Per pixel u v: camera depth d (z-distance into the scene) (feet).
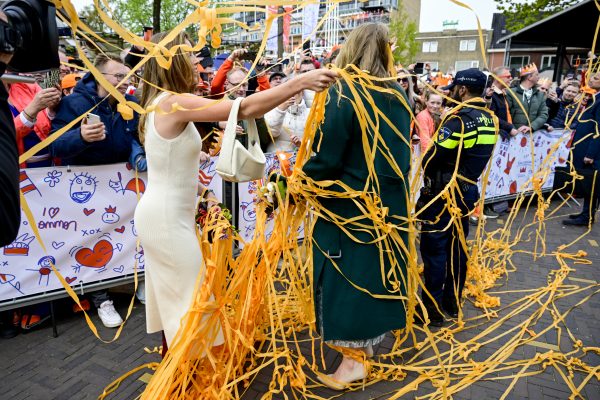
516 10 52.65
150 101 6.39
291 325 9.81
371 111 7.03
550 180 22.00
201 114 6.02
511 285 12.59
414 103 15.24
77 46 3.67
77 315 10.65
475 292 11.75
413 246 7.79
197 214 7.46
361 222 7.28
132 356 8.98
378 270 7.42
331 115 6.88
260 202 8.01
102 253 10.31
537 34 31.60
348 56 7.29
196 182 6.86
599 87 17.58
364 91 6.47
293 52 5.39
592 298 11.69
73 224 9.82
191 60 6.72
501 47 134.21
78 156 9.93
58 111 9.97
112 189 10.23
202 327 6.66
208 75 16.16
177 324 6.73
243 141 11.78
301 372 7.75
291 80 5.74
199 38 4.26
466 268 10.59
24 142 9.88
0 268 9.06
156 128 6.30
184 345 6.38
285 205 7.55
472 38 156.04
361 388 8.04
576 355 9.12
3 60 3.03
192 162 6.60
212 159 11.61
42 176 9.30
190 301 6.68
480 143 9.59
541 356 8.80
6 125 3.00
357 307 7.36
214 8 4.28
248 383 7.67
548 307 11.20
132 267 10.78
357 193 6.99
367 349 8.45
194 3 4.34
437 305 9.93
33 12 3.36
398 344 8.77
